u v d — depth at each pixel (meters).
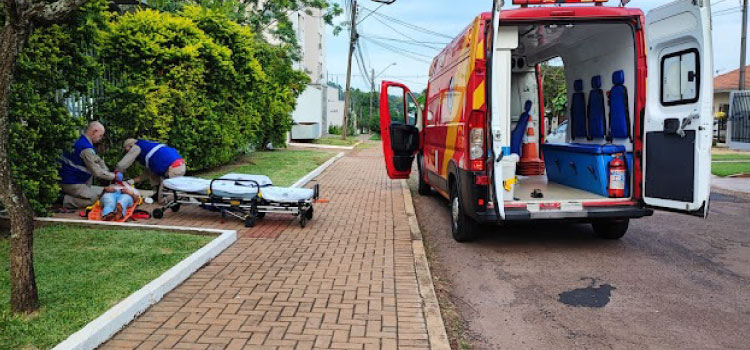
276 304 4.73
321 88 39.19
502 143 6.50
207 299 4.82
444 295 5.34
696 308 4.93
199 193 7.94
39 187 7.11
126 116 9.27
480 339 4.32
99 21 7.82
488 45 6.13
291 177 12.77
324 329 4.23
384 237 7.32
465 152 6.52
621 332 4.42
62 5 4.14
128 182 8.69
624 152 6.84
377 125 55.31
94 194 8.11
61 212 7.79
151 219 7.91
